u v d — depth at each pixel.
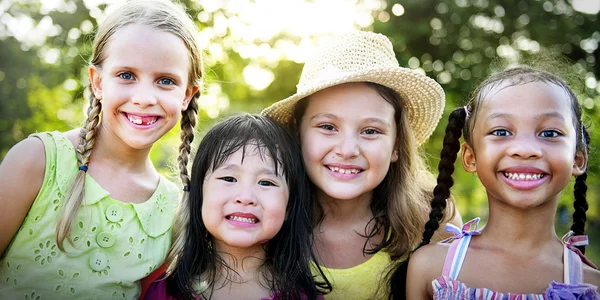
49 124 8.30
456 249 2.31
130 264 2.51
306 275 2.44
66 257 2.41
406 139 2.84
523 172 2.11
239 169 2.34
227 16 6.52
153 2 2.58
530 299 2.09
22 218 2.42
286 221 2.48
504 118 2.15
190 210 2.50
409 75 2.62
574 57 6.29
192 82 2.62
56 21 7.39
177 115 2.46
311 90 2.56
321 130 2.59
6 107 8.08
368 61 2.70
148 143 2.42
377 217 2.80
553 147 2.10
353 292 2.64
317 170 2.60
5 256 2.45
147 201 2.60
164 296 2.37
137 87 2.36
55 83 7.74
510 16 6.21
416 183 2.95
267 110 2.77
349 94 2.57
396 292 2.55
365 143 2.56
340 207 2.78
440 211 2.60
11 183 2.37
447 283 2.20
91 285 2.43
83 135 2.52
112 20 2.46
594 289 2.09
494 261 2.24
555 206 2.22
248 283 2.41
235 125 2.45
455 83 6.25
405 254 2.72
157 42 2.38
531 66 2.45
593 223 7.76
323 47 2.86
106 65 2.42
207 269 2.43
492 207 2.28
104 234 2.46
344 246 2.75
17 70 7.92
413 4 6.06
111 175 2.55
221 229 2.33
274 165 2.37
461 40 6.30
